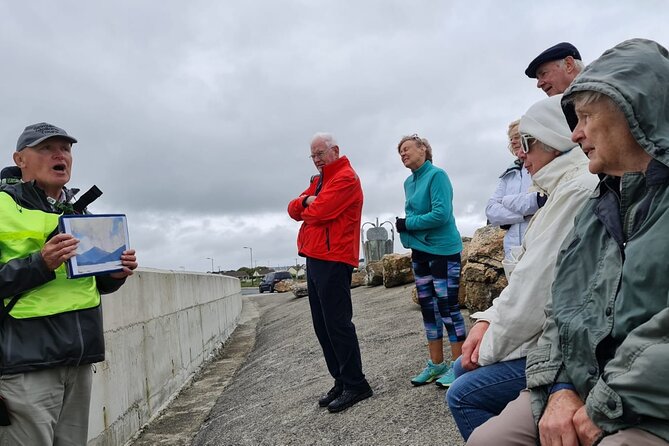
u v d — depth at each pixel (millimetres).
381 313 9109
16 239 2828
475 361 2439
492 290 5617
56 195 3180
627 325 1659
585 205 2074
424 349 5461
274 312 19031
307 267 4496
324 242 4309
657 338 1521
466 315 6586
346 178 4266
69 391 3012
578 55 3572
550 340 2035
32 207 2957
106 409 4809
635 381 1503
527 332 2283
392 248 16516
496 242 5777
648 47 1809
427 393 4090
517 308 2281
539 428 1853
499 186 3891
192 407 6883
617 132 1784
